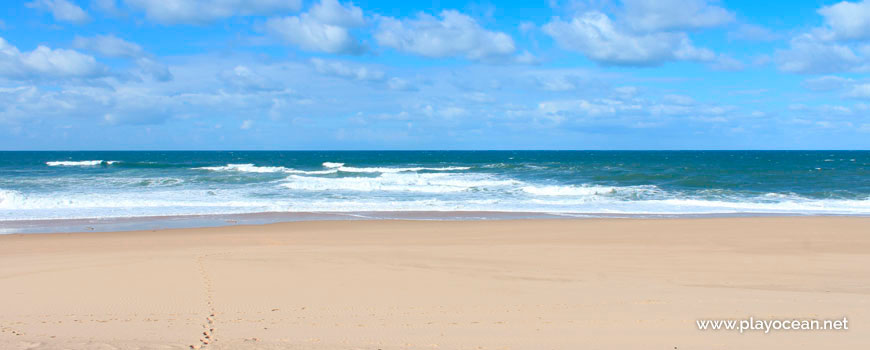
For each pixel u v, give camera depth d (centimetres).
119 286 816
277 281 858
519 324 604
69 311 668
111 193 2806
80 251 1277
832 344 523
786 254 1182
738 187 3259
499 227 1725
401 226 1770
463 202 2514
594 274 938
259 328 589
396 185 3269
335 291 788
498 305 700
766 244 1351
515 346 517
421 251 1215
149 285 823
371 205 2362
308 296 755
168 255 1159
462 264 1037
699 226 1689
